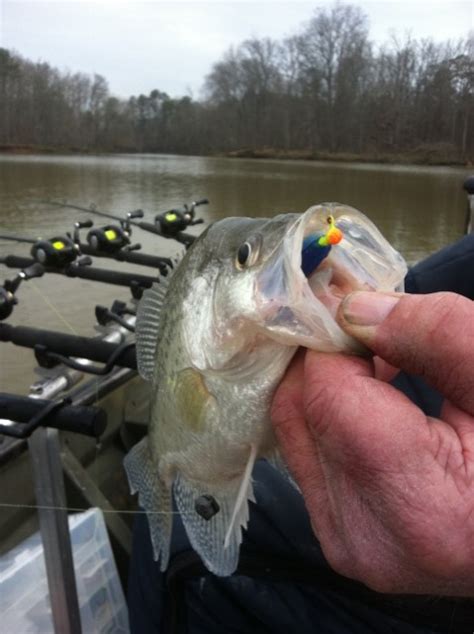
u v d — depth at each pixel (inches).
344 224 8.1
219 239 9.7
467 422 6.3
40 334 14.8
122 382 19.9
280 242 8.4
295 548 10.7
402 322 6.4
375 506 6.3
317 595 10.7
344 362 6.8
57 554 11.8
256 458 9.3
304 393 6.9
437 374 6.3
